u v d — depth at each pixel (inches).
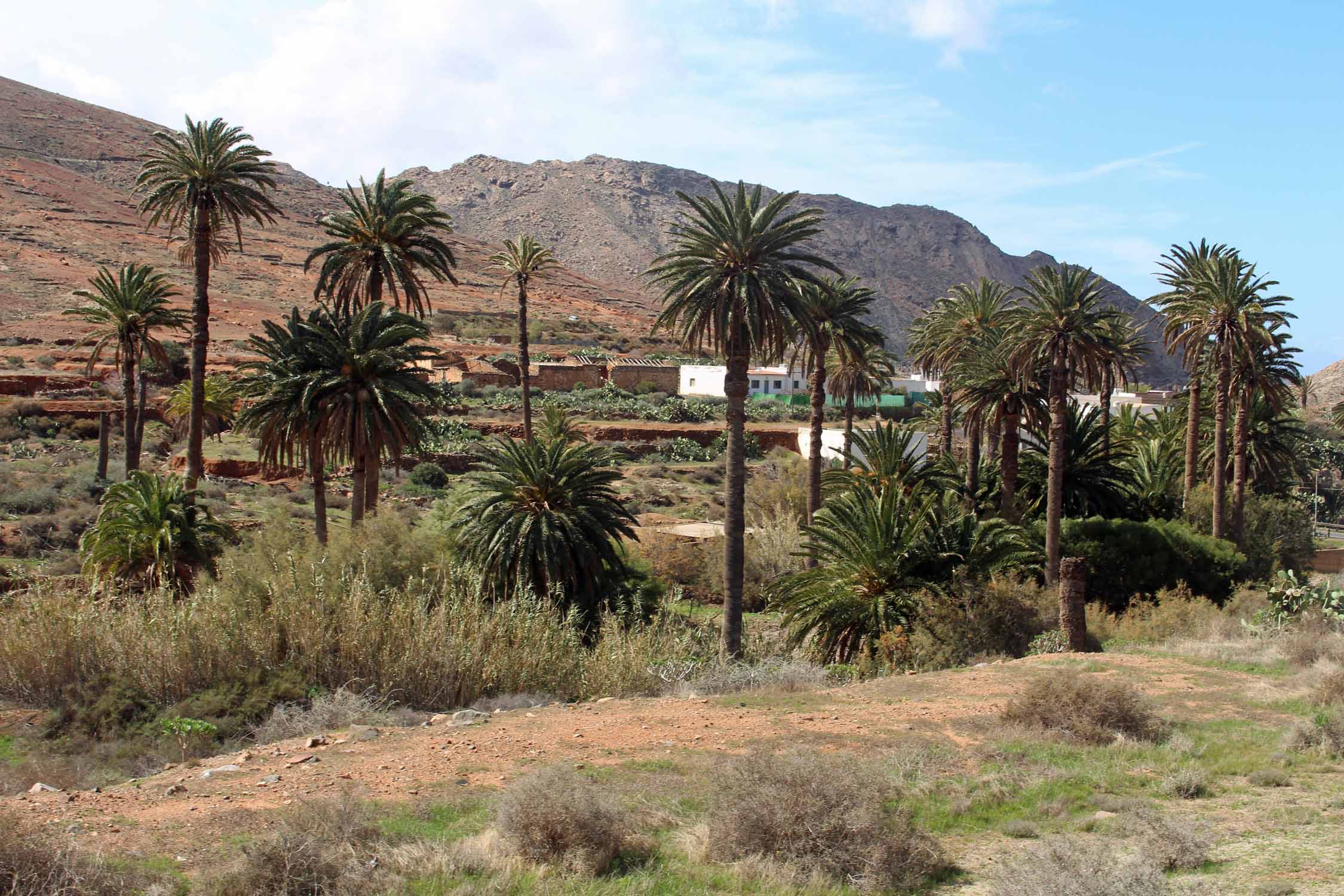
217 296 4436.5
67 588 1139.9
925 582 993.5
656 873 333.4
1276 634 843.4
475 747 498.6
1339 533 3211.1
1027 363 1337.4
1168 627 967.0
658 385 3757.4
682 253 1089.4
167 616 792.3
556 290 7057.1
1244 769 439.8
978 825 381.1
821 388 1521.9
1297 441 2775.6
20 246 4571.9
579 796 354.0
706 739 509.4
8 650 754.8
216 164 1256.8
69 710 714.2
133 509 1161.4
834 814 342.3
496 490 1215.6
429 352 1322.6
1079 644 821.2
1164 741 495.2
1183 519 1718.8
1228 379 1572.3
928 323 1973.4
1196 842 331.3
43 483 1863.9
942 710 565.3
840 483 1581.0
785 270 1084.5
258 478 2102.6
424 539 1170.6
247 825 372.2
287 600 821.2
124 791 429.1
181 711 713.6
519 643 836.0
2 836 295.4
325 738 542.0
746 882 325.4
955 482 1578.5
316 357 1202.6
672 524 2010.3
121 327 1817.2
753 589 1595.7
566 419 2716.5
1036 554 1047.0
